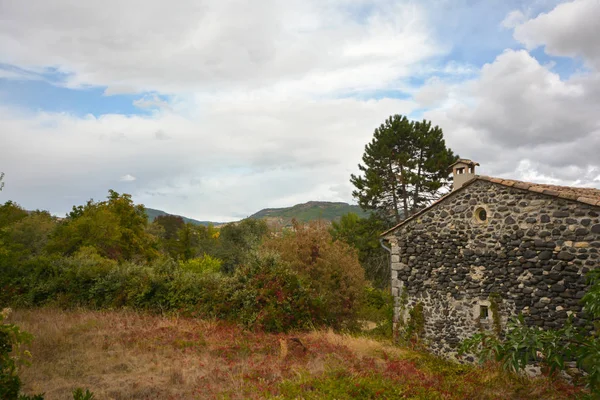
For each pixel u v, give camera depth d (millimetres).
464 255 12227
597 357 4230
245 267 15891
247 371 9211
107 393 7609
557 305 10312
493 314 11367
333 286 18094
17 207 28938
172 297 15742
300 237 19547
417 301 13180
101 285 16844
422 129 31266
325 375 8633
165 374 8812
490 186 11820
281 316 14320
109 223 27219
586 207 10023
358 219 31469
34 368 8625
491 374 10070
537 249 10750
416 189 30500
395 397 7617
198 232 47562
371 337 14750
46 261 18109
